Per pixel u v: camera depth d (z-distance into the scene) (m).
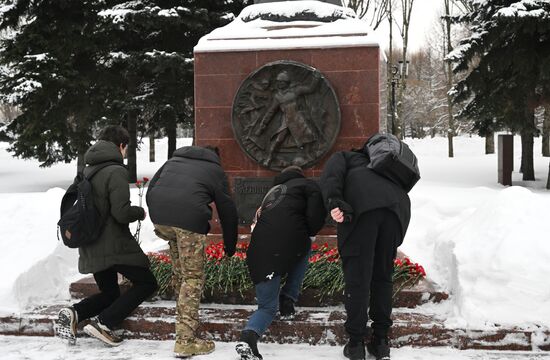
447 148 36.78
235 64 6.21
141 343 4.41
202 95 6.28
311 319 4.43
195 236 4.16
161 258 5.43
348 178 3.97
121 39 18.34
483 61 16.12
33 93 17.03
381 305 3.96
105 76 18.62
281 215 4.07
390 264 4.00
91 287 5.12
